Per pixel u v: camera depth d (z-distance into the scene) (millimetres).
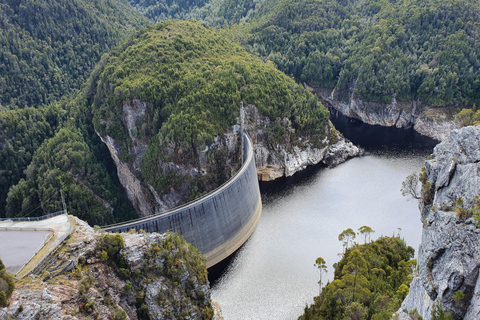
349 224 143000
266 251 131250
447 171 56906
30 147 175500
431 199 64625
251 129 178625
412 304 60594
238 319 104500
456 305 47656
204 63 190000
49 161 159500
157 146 159750
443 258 50812
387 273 98188
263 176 185250
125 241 77125
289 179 184250
